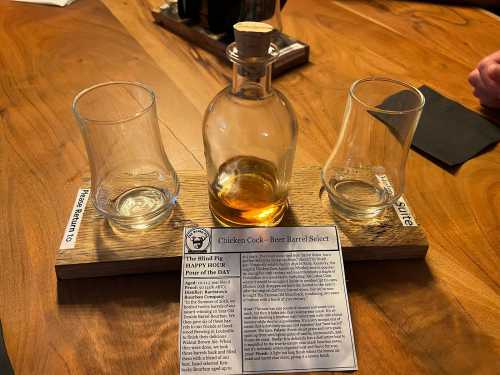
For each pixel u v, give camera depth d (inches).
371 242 21.7
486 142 28.7
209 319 19.1
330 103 32.2
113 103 22.1
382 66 35.8
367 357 18.6
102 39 38.6
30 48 37.4
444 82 34.2
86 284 20.8
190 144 28.3
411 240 22.0
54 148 27.9
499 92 30.1
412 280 21.5
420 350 18.9
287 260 20.7
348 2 44.1
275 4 34.6
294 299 19.7
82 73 34.7
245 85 19.5
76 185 25.4
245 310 19.3
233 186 21.7
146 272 21.4
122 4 43.6
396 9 43.0
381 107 22.4
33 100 31.9
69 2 43.4
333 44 38.2
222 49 35.9
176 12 39.8
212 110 20.9
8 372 17.5
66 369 17.9
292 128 20.8
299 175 25.0
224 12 36.0
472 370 18.4
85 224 22.1
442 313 20.2
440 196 25.6
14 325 19.1
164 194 22.5
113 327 19.3
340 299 19.9
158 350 18.6
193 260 20.5
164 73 34.7
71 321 19.4
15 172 26.1
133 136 21.3
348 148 23.5
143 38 38.8
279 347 18.6
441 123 29.9
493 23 41.1
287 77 34.7
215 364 18.1
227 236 21.1
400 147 22.2
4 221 23.2
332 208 23.2
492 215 24.6
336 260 20.8
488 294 21.0
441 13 42.6
